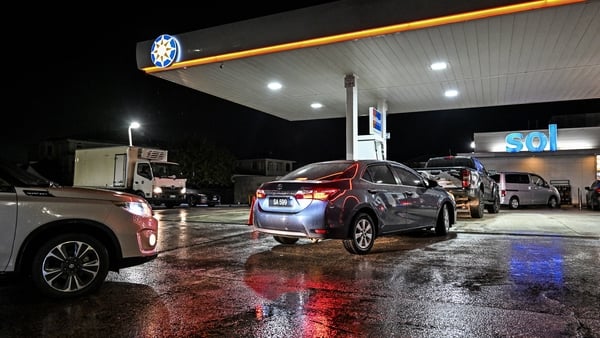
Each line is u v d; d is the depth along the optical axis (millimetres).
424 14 9164
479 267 5973
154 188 22047
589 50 10695
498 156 25125
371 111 14773
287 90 15164
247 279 5395
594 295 4582
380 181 7535
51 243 4484
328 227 6406
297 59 11477
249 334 3543
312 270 5875
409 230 7926
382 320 3863
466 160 13391
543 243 8047
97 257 4723
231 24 11133
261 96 16172
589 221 11875
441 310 4129
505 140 25531
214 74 12938
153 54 12102
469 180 12008
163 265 6266
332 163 7613
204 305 4324
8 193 4398
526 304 4293
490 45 10414
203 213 16375
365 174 7266
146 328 3684
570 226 10578
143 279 5414
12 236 4328
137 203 5156
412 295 4637
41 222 4457
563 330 3580
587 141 24375
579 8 8367
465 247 7633
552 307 4191
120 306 4305
